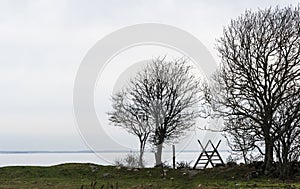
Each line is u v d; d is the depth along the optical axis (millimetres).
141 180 31953
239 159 34500
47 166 38375
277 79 31594
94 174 34969
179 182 30219
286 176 30812
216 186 27156
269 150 31859
